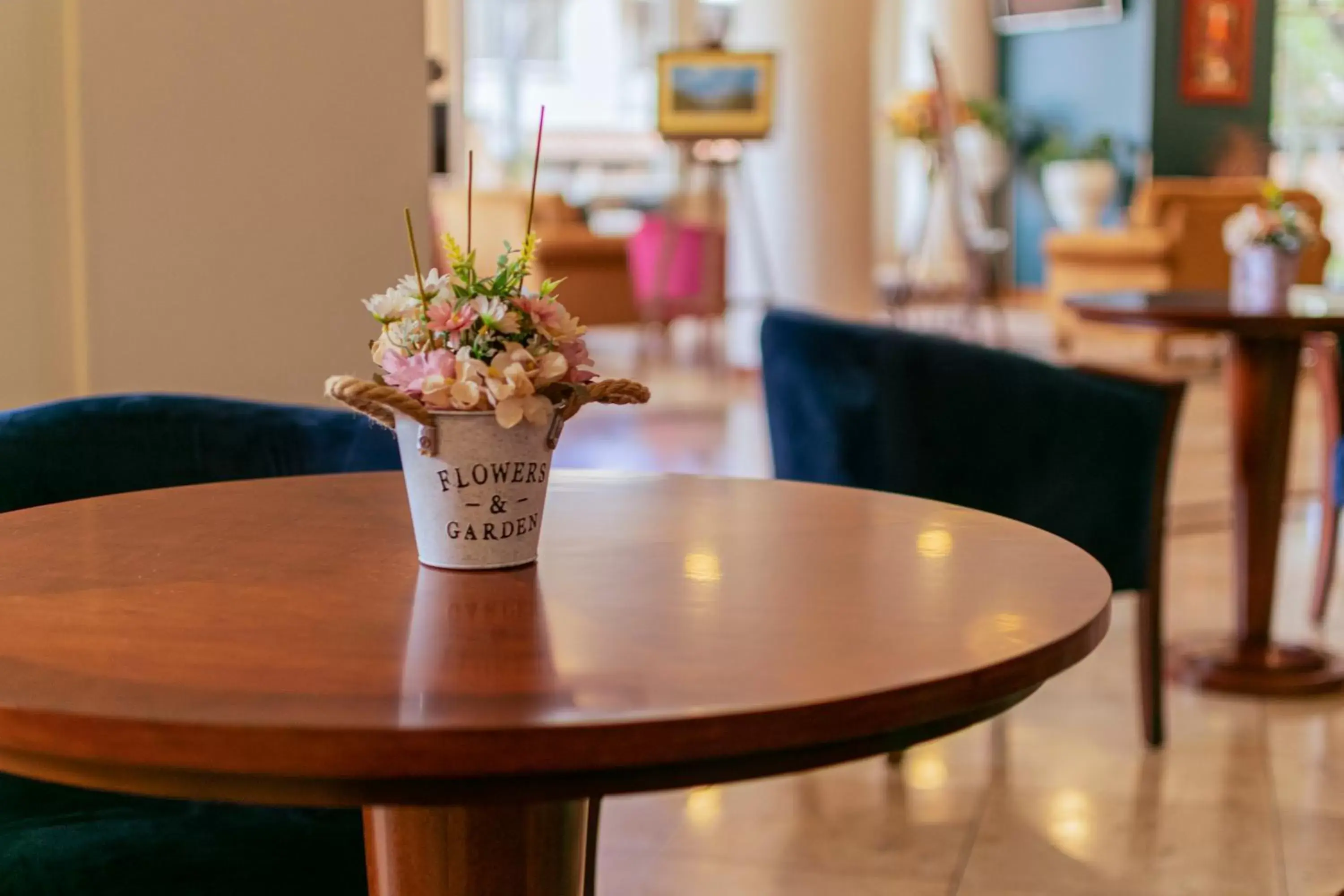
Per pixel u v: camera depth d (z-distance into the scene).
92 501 1.59
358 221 2.95
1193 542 4.90
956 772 2.92
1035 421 2.76
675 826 2.66
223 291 2.78
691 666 1.00
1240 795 2.79
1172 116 12.25
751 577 1.25
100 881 1.34
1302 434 6.87
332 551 1.35
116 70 2.61
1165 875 2.45
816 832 2.63
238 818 1.45
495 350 1.25
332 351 2.94
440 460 1.25
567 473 1.77
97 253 2.62
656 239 9.01
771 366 2.91
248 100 2.78
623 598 1.18
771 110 8.05
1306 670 3.46
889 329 2.77
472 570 1.27
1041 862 2.50
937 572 1.27
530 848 1.28
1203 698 3.38
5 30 2.50
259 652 1.03
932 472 2.76
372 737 0.86
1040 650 1.04
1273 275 3.56
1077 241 9.48
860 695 0.94
